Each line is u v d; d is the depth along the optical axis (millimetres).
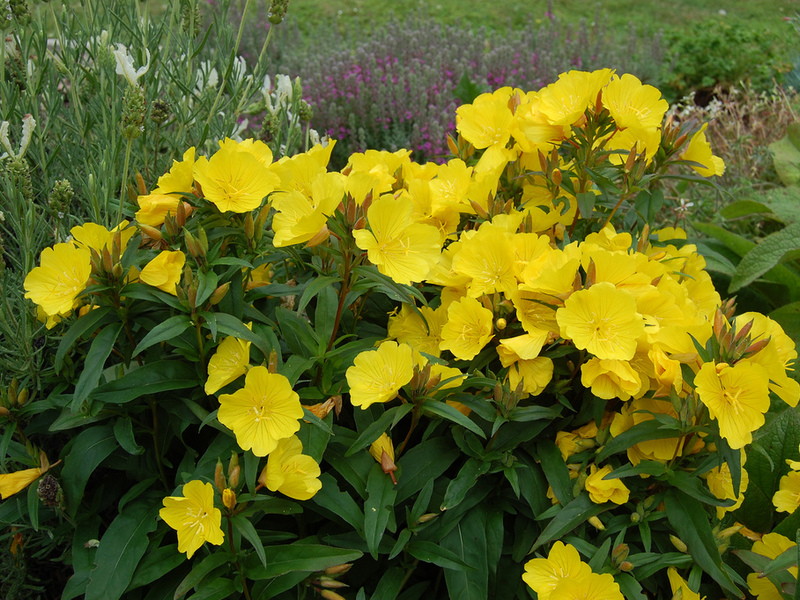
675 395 471
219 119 815
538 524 509
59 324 584
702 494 471
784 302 908
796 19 1654
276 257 542
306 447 477
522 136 599
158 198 506
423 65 1505
